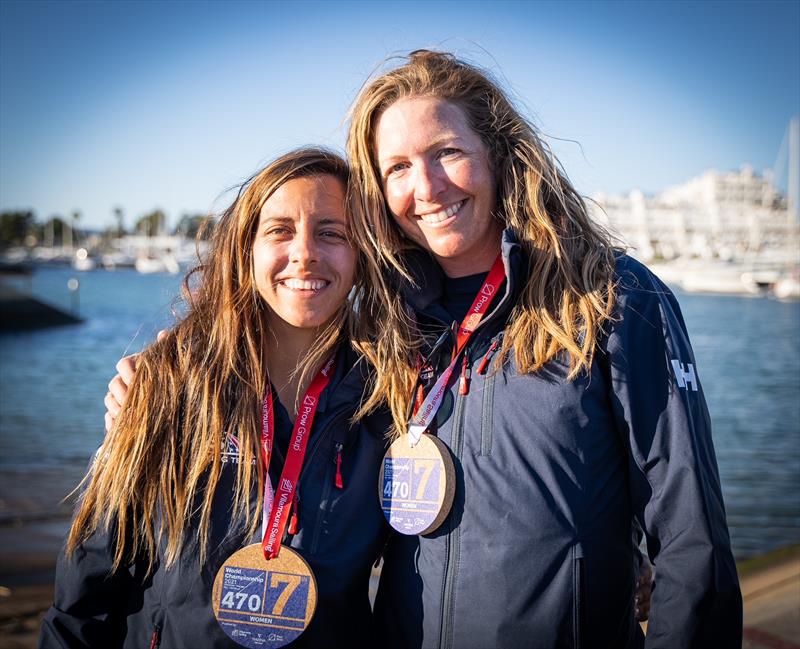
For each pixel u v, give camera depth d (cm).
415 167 201
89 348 2972
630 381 181
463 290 216
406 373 209
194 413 199
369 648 202
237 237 208
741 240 11356
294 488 196
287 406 213
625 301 188
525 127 210
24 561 579
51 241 14188
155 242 13325
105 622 199
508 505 180
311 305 203
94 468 200
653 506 178
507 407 188
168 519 189
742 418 1512
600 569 180
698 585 169
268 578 187
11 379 2105
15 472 968
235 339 205
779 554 489
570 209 209
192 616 186
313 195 204
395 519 195
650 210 11538
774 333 3722
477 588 180
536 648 175
